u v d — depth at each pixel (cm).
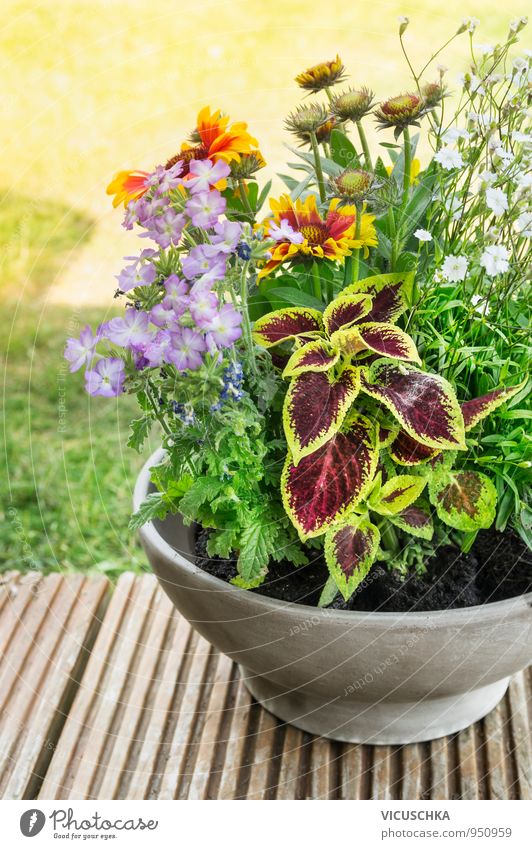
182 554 77
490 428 71
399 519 69
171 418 64
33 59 234
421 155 100
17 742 79
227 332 55
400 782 74
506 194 70
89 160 194
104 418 156
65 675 86
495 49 68
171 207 59
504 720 80
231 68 182
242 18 220
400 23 65
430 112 70
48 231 190
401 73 154
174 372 59
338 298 67
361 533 65
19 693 84
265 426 68
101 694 84
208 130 67
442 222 73
